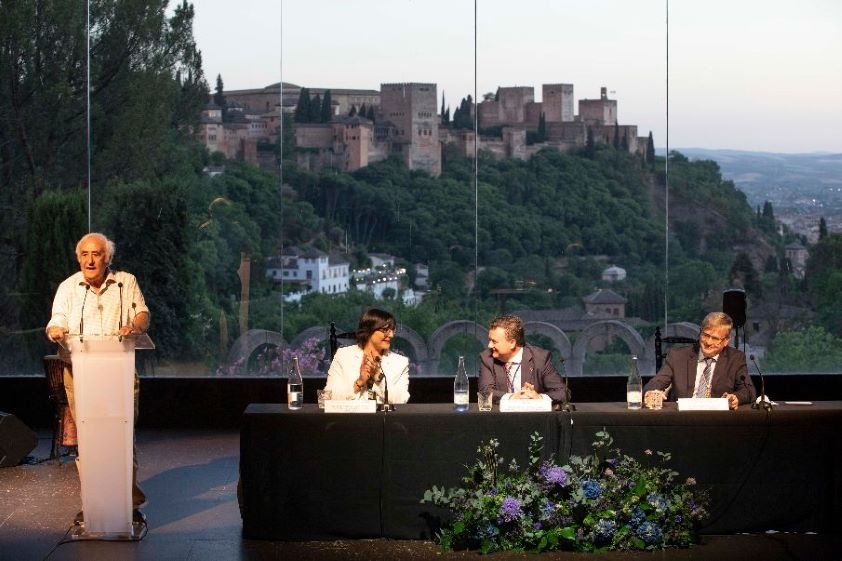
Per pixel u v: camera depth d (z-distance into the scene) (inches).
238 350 353.7
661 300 359.3
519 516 214.7
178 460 301.7
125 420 219.0
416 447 218.4
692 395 245.0
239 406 350.3
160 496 261.9
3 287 352.8
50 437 335.6
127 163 354.3
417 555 211.9
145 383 350.0
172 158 354.6
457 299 356.2
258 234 354.9
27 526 234.5
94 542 221.1
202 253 354.0
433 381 350.6
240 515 241.6
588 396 352.2
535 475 218.7
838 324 359.3
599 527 213.6
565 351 357.7
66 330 228.1
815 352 359.3
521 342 241.6
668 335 358.9
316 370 354.0
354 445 218.5
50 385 294.2
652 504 215.3
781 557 210.5
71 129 353.4
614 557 211.6
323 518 219.6
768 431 221.6
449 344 355.9
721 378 243.1
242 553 213.5
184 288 353.7
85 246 233.1
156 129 354.3
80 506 251.0
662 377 248.1
